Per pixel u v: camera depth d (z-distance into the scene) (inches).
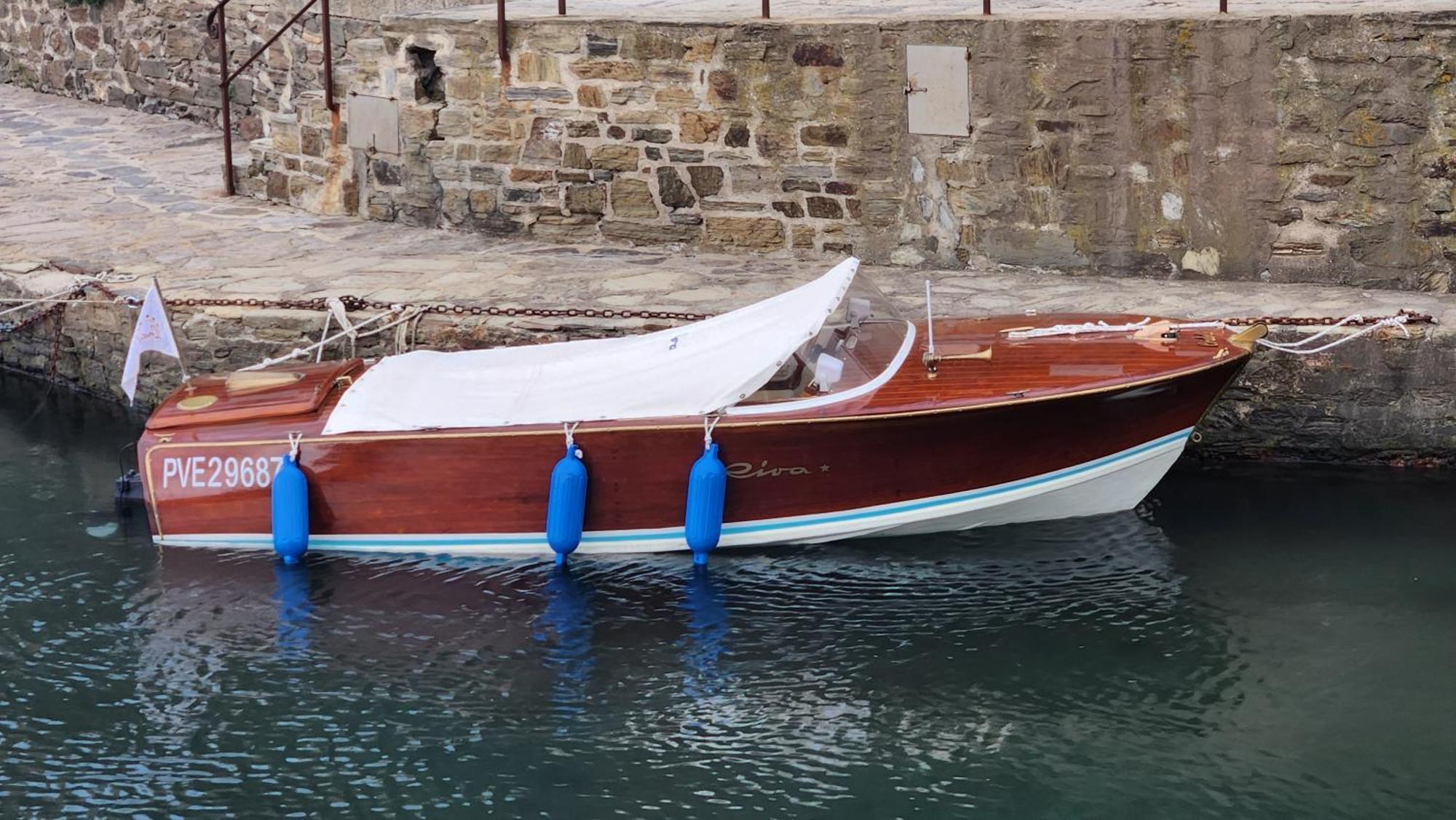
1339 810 290.5
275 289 469.7
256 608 362.9
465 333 441.1
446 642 348.2
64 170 616.1
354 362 420.2
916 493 375.2
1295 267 450.6
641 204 505.0
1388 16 424.5
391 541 384.2
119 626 356.5
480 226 523.8
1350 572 367.2
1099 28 448.5
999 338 390.6
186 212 557.3
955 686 330.0
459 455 372.5
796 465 369.4
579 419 370.0
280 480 375.2
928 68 466.3
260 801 298.8
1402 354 407.8
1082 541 382.9
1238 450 424.2
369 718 323.0
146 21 700.0
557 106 504.1
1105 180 459.8
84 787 302.7
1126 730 314.8
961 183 472.7
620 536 378.6
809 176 487.5
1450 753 304.8
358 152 540.7
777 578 370.0
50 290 482.9
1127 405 368.5
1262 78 439.2
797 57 477.7
